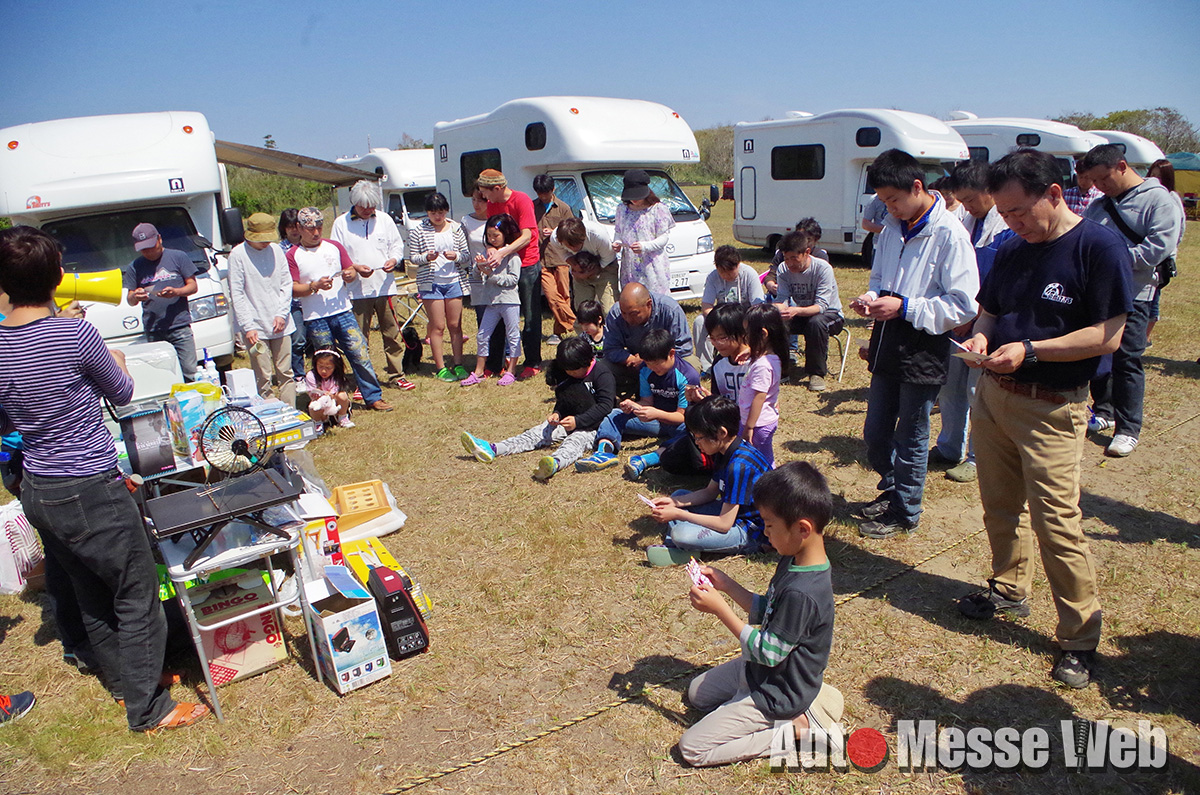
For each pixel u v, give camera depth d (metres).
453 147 11.84
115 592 2.91
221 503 2.95
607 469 5.39
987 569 3.91
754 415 4.26
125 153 6.98
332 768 2.81
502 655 3.41
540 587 3.94
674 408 5.46
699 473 5.07
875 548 4.16
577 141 9.59
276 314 6.25
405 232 14.76
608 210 9.72
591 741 2.88
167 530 2.76
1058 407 2.88
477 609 3.78
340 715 3.07
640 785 2.67
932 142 13.30
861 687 3.09
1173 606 3.51
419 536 4.55
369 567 3.69
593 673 3.27
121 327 6.64
